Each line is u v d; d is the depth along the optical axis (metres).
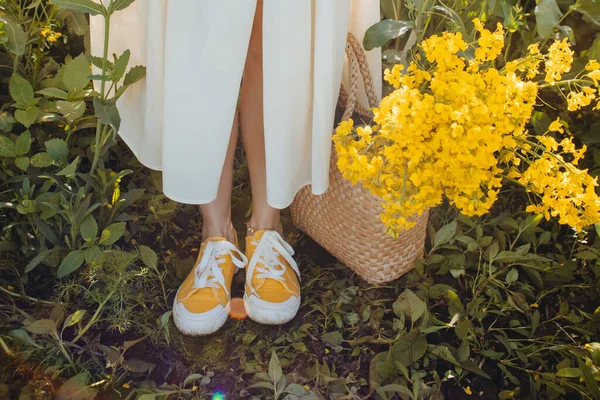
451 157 1.27
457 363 1.52
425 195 1.33
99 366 1.46
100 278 1.60
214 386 1.48
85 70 1.57
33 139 1.79
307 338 1.62
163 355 1.54
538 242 1.87
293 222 1.90
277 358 1.49
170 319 1.62
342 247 1.72
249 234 1.72
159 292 1.69
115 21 1.50
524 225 1.80
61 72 1.73
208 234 1.69
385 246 1.63
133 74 1.46
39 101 1.78
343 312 1.67
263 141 1.63
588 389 1.44
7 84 1.87
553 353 1.61
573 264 1.75
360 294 1.73
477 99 1.28
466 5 1.95
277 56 1.38
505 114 1.36
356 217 1.59
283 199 1.56
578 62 1.96
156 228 1.84
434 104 1.29
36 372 1.40
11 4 1.82
